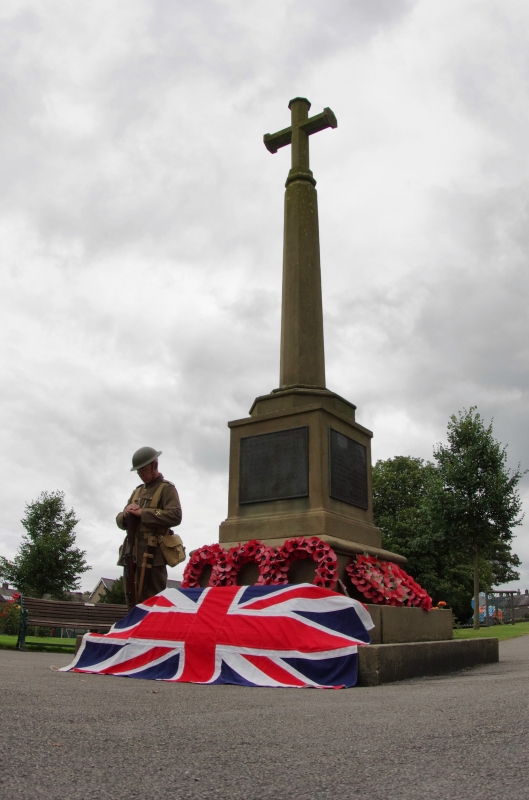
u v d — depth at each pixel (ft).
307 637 19.98
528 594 236.43
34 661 28.35
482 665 27.89
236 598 21.84
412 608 27.07
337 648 19.31
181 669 20.11
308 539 26.07
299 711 12.29
